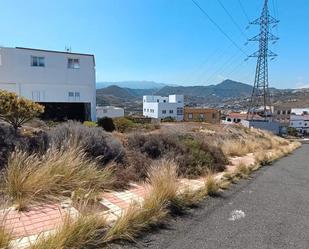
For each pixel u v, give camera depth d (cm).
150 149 883
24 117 1037
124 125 2458
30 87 2891
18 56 2841
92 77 3147
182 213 495
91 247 345
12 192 461
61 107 3141
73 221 357
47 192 486
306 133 11400
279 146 2991
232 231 427
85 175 557
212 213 505
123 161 738
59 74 3002
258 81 6619
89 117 3134
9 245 312
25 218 402
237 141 2066
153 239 385
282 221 483
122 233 375
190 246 370
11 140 611
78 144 668
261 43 5678
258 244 386
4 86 2808
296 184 854
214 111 9762
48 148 591
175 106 9450
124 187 608
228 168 1021
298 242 397
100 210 450
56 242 316
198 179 777
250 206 565
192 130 2600
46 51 2948
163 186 521
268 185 802
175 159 848
